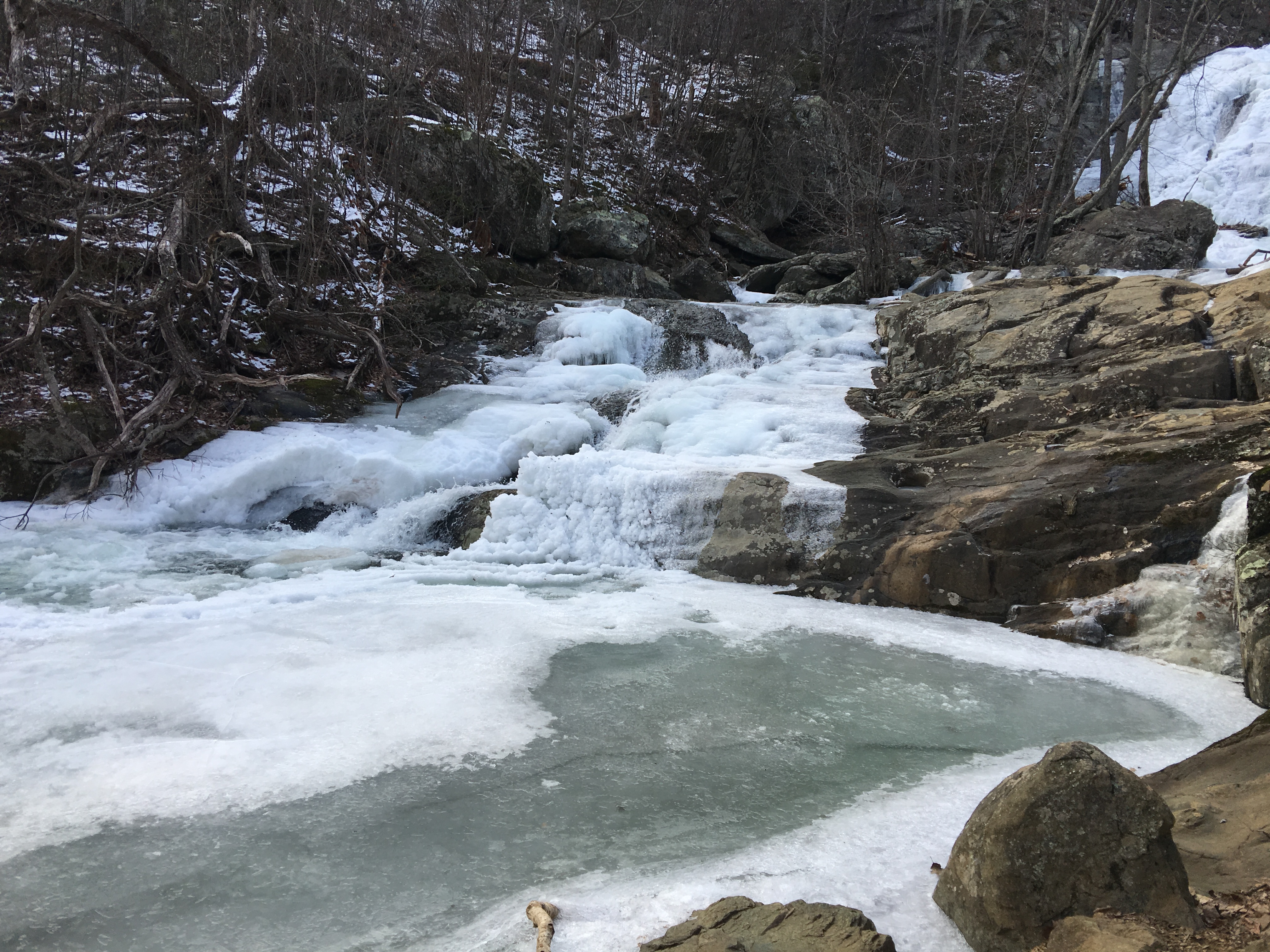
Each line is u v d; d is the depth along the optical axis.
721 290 17.38
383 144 14.99
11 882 3.16
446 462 9.36
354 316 11.98
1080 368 9.03
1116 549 6.34
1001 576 6.53
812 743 4.46
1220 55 26.45
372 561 7.68
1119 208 17.47
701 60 22.16
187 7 14.33
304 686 4.90
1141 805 2.65
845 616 6.57
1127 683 5.37
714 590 7.12
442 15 18.22
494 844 3.47
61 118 12.17
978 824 2.86
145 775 3.89
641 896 3.11
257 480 8.73
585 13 20.94
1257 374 7.57
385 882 3.21
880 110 21.61
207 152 12.23
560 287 15.88
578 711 4.76
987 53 26.66
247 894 3.13
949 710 4.91
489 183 15.48
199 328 10.75
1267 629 5.01
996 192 22.22
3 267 10.59
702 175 20.52
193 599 6.42
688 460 8.53
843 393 10.62
